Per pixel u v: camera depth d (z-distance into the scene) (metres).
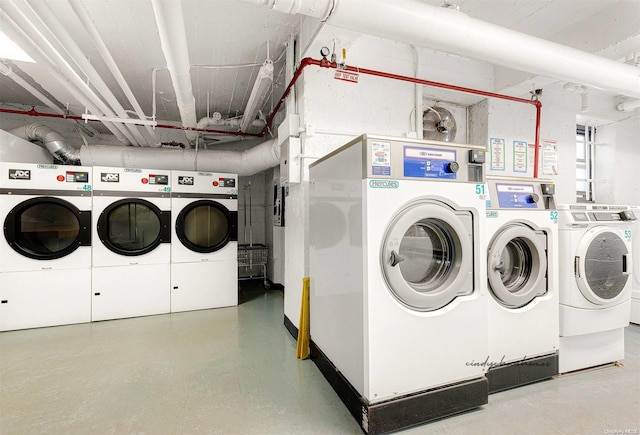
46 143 4.02
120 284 3.45
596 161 4.36
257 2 1.47
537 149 3.38
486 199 1.94
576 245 2.11
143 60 3.22
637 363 2.32
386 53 2.91
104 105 3.01
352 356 1.66
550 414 1.69
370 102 2.85
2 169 3.08
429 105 3.53
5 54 2.31
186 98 2.88
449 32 1.78
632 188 4.07
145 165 4.35
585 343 2.19
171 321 3.33
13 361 2.36
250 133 4.61
